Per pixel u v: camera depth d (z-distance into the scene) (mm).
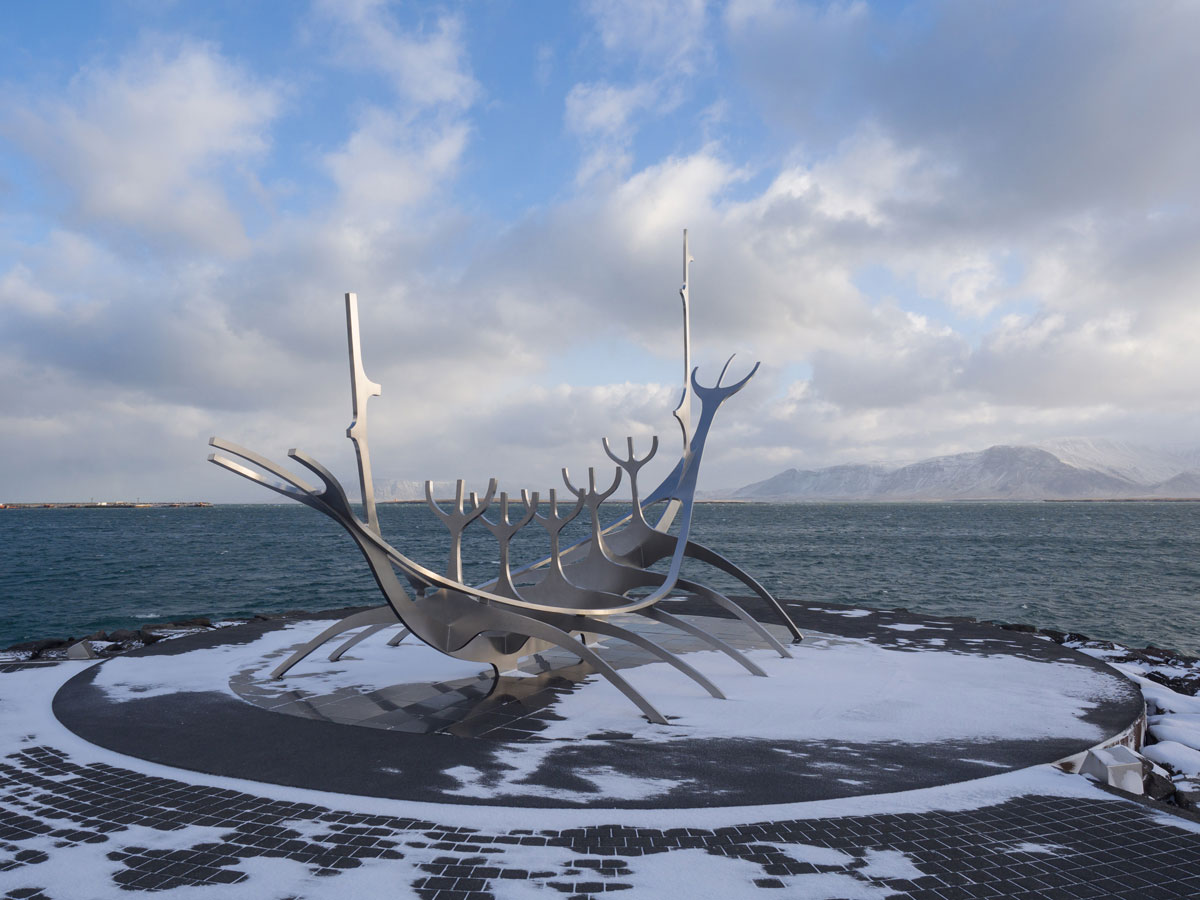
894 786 6781
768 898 4766
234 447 8117
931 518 150875
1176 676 13836
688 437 15039
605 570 13250
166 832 5789
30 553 57031
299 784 6812
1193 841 5648
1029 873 5117
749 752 7781
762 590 13812
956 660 12453
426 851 5449
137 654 13039
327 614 17781
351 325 9000
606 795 6551
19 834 5766
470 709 9492
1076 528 103875
